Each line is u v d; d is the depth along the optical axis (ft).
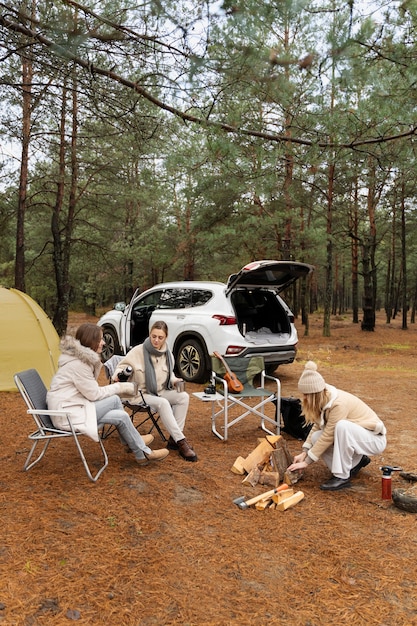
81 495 12.89
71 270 74.64
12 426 19.53
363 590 9.04
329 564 9.90
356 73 13.84
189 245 64.75
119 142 23.17
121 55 14.34
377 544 10.73
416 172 18.45
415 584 9.27
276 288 27.91
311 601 8.71
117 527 11.20
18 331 25.61
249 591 8.96
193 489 13.60
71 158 46.60
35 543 10.41
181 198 73.36
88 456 16.03
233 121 14.87
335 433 13.62
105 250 57.67
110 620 8.11
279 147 15.65
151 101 15.05
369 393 27.14
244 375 19.58
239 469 14.74
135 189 49.85
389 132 15.76
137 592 8.84
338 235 69.82
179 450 16.06
